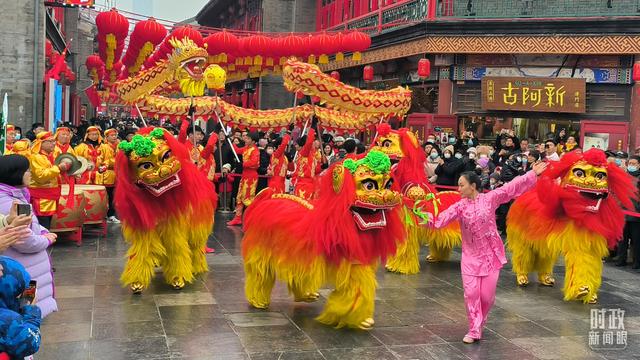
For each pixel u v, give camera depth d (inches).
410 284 347.6
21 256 192.5
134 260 300.2
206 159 460.8
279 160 494.3
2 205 199.5
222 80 488.1
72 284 317.4
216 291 313.6
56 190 382.0
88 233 463.2
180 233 312.2
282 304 295.3
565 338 257.0
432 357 230.2
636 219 401.1
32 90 804.0
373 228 251.8
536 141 733.9
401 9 829.8
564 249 318.3
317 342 242.7
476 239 250.8
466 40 728.3
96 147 515.8
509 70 734.5
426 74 717.3
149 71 533.0
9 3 789.9
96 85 745.0
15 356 134.3
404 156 338.3
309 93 512.4
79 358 216.8
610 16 665.0
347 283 255.4
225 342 238.5
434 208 267.4
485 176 502.0
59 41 1301.7
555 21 687.1
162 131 295.1
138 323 257.8
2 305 138.6
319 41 631.8
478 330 248.8
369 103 518.9
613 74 692.7
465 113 758.5
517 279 356.2
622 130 662.5
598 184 305.7
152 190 290.4
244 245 284.7
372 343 243.9
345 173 244.8
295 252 255.3
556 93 700.0
